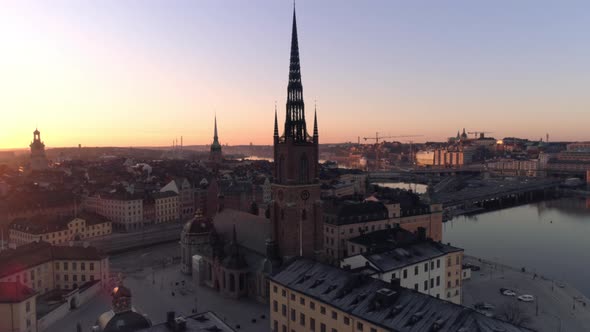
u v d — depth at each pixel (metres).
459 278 124.88
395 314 72.44
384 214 178.50
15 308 98.44
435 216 192.50
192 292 141.25
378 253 113.12
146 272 164.00
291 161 125.44
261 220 144.12
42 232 187.00
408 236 150.38
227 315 120.94
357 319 75.50
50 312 112.69
